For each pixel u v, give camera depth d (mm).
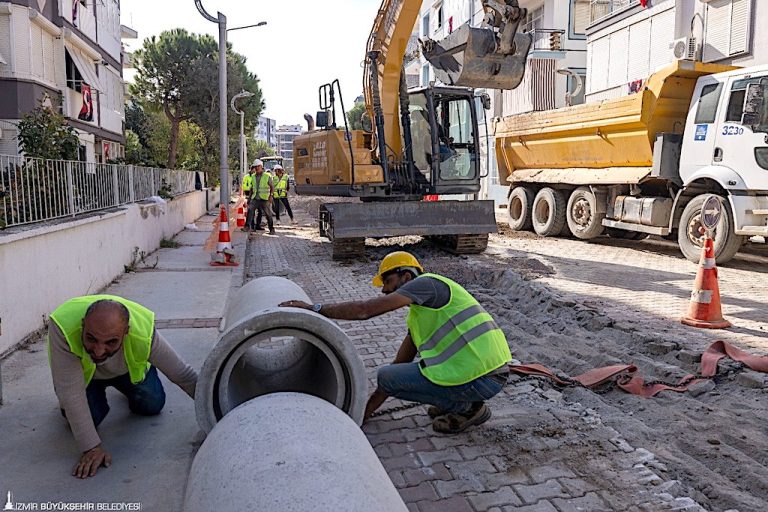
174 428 4043
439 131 11641
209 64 36812
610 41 19219
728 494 3250
